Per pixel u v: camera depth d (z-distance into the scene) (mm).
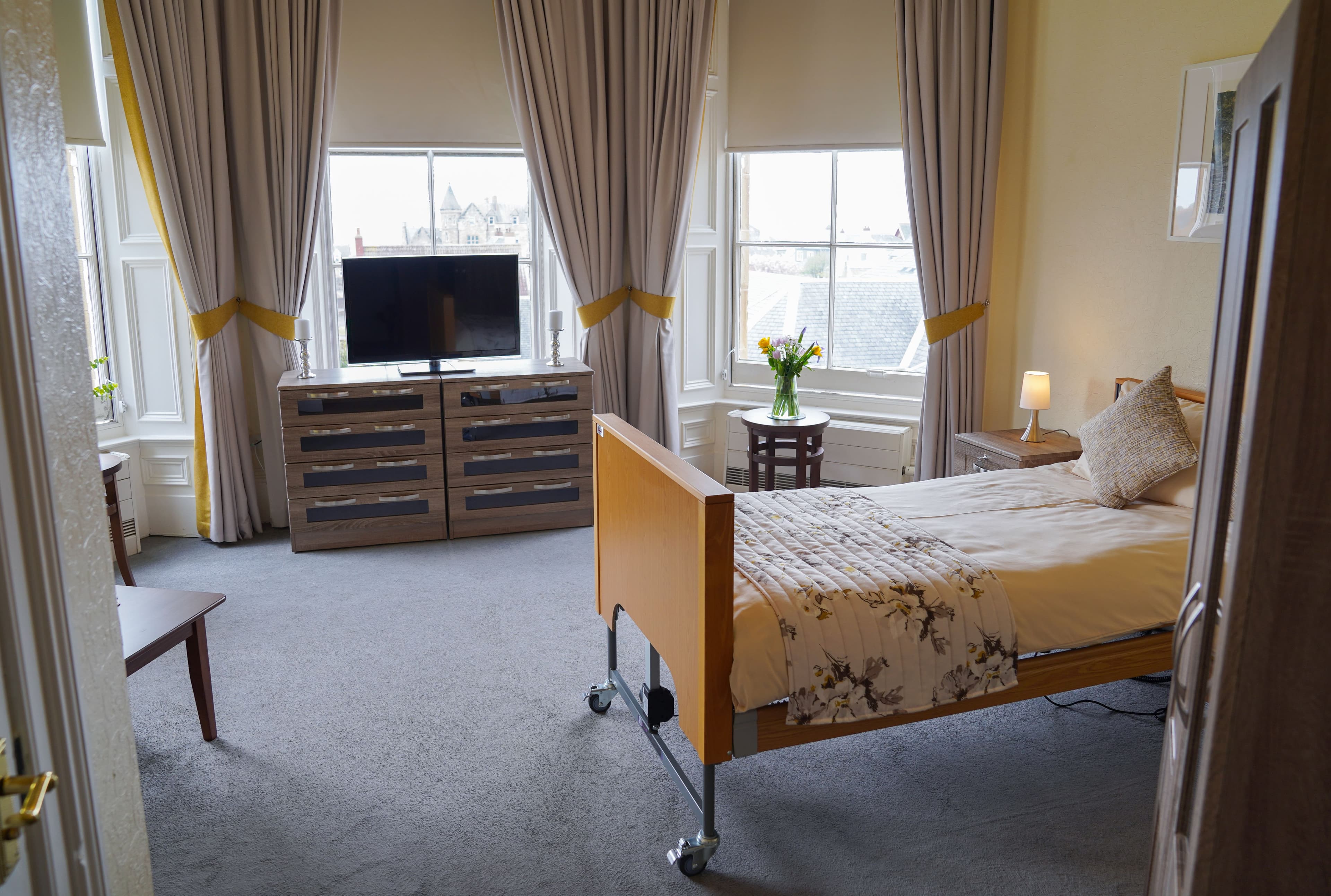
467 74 4953
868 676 2320
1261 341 883
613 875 2328
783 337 5168
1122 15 3898
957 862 2365
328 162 4910
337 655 3514
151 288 4676
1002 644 2445
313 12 4484
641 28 4809
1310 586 896
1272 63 989
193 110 4402
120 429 4754
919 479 4922
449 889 2273
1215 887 980
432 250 5230
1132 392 3402
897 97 4879
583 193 5000
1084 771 2766
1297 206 847
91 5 4312
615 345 5246
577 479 4918
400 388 4547
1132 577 2619
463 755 2855
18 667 1124
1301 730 923
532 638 3656
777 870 2342
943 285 4672
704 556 2137
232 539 4754
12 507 1120
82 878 1249
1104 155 4047
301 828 2502
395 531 4719
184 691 3246
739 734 2270
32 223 1203
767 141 5227
